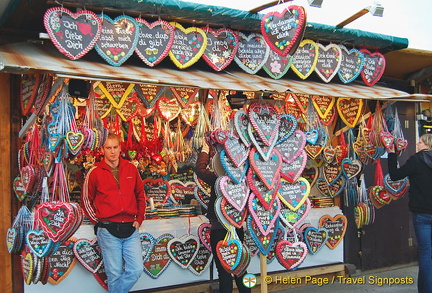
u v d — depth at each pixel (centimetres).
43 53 356
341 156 536
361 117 509
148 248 434
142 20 375
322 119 491
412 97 425
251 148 388
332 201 557
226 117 443
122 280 369
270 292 505
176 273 452
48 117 358
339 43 474
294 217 405
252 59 427
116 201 370
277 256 400
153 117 542
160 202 502
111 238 368
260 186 386
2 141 385
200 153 411
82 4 352
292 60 446
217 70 413
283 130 402
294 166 404
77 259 399
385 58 531
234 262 371
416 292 505
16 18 374
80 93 376
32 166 361
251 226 385
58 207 326
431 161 442
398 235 613
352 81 493
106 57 360
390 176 469
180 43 394
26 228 360
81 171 484
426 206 445
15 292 381
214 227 396
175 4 373
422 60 538
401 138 481
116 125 496
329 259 543
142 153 516
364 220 521
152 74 350
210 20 401
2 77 386
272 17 378
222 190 369
